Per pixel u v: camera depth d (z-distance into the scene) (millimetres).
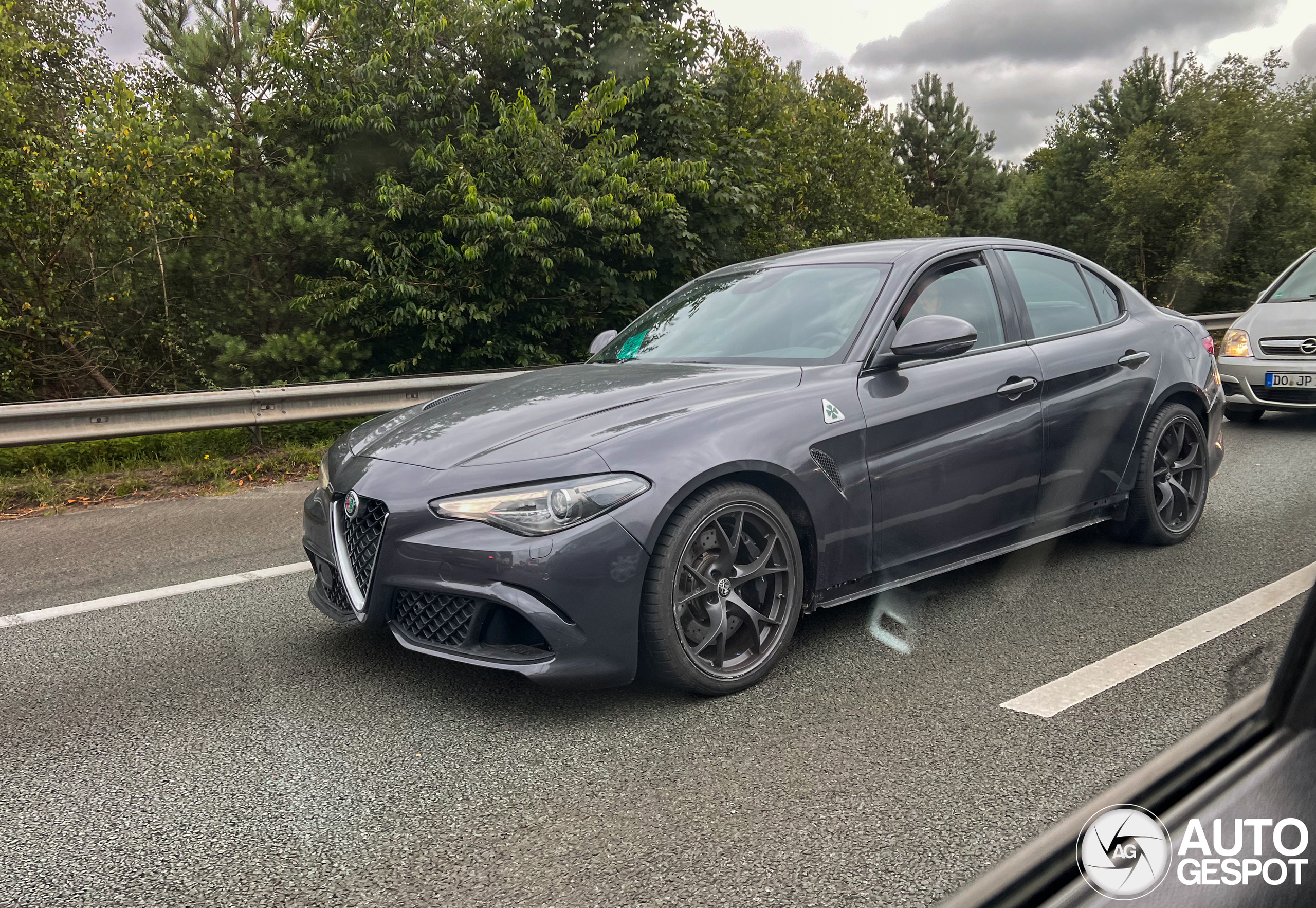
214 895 1943
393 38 12133
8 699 3086
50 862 2092
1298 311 7965
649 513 2732
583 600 2666
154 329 11609
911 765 2404
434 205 11953
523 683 3090
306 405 7762
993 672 3014
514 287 12602
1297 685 615
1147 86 45812
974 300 3812
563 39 13617
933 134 59688
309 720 2848
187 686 3148
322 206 11867
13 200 9914
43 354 11031
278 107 11844
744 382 3211
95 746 2707
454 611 2764
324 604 3211
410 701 2965
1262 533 4625
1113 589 3811
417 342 12555
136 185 10484
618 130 13961
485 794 2352
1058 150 48188
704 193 13164
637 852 2043
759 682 3008
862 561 3238
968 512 3537
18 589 4410
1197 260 36375
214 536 5344
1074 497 3965
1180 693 2781
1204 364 4590
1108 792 623
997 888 581
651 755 2537
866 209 28484
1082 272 4422
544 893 1901
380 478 2932
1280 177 35500
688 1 14695
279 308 11523
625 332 4359
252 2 11820
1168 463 4391
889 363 3377
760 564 2980
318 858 2076
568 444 2814
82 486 6598
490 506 2709
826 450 3104
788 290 3898
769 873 1936
